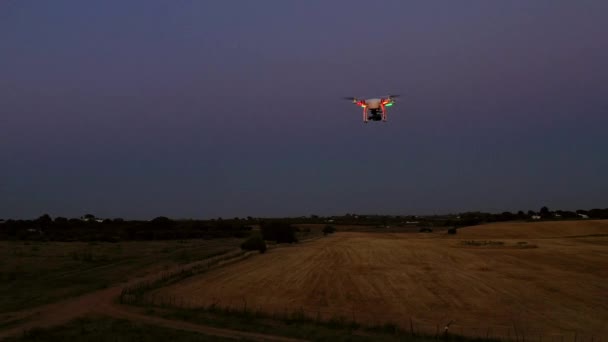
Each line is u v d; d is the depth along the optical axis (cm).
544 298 3516
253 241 7712
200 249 8319
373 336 2359
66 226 13638
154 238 11894
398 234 13150
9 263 5759
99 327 2498
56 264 5756
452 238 10388
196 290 3906
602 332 2564
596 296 3581
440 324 2745
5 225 12738
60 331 2425
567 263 5566
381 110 2661
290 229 10112
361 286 4116
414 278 4556
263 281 4409
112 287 4066
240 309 3083
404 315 2995
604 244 8125
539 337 2455
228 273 4994
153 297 3556
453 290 3881
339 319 2795
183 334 2341
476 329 2625
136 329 2442
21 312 2978
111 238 10981
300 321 2688
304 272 5059
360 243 9294
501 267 5294
